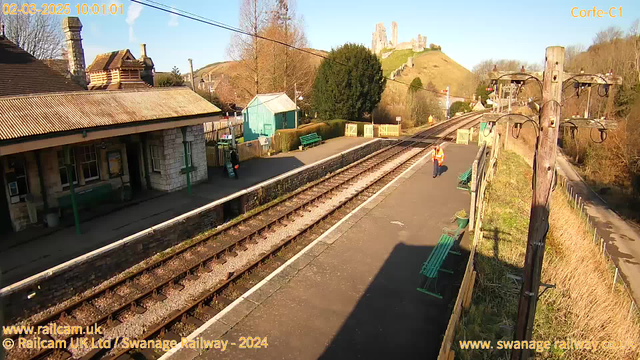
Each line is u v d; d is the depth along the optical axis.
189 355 7.74
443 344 6.59
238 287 10.77
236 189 18.94
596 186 32.75
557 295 10.89
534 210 6.56
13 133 11.77
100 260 11.09
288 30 45.53
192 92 20.23
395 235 13.57
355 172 23.53
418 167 24.06
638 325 11.89
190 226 14.05
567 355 8.77
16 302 9.33
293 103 33.94
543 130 6.32
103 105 15.59
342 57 38.72
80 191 15.71
